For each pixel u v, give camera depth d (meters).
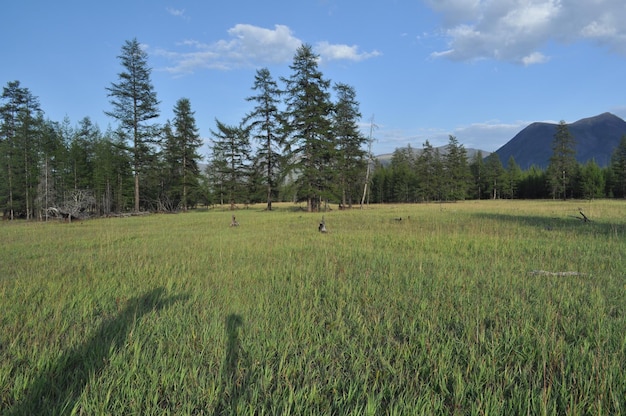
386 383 2.40
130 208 39.75
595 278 5.54
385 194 72.00
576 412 2.10
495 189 78.06
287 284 5.32
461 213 22.22
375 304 4.28
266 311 3.94
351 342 3.12
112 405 2.20
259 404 2.19
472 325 3.41
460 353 2.91
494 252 8.14
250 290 4.99
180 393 2.34
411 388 2.36
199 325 3.55
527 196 77.06
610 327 3.36
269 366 2.71
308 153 30.16
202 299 4.53
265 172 36.53
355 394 2.31
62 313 4.01
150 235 12.96
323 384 2.48
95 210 34.06
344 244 9.77
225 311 3.97
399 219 17.42
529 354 2.84
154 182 39.97
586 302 4.25
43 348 2.97
